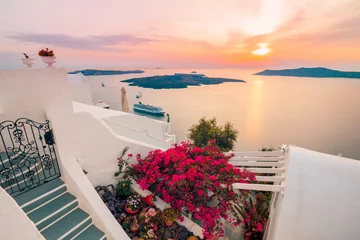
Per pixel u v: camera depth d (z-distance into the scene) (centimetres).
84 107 933
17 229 224
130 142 590
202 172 484
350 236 336
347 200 357
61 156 426
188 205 456
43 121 419
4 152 444
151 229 457
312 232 360
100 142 523
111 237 384
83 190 412
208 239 450
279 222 386
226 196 464
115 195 558
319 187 380
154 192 543
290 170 412
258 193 704
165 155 547
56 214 377
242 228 585
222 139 1574
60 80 426
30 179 409
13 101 389
